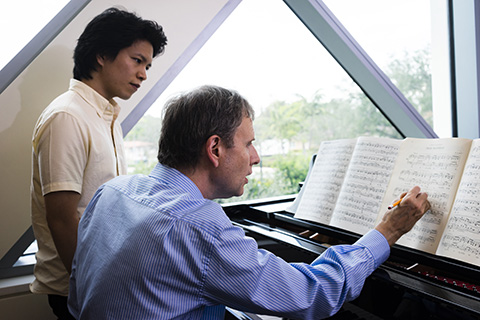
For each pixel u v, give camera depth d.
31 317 1.95
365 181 1.32
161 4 2.17
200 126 0.84
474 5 2.88
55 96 1.98
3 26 1.91
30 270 2.06
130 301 0.74
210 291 0.76
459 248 1.00
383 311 1.14
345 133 3.62
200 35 2.36
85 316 0.80
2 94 1.86
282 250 1.48
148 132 2.66
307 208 1.48
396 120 3.03
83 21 2.00
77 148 1.29
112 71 1.45
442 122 3.25
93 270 0.81
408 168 1.22
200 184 0.89
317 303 0.84
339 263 0.91
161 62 2.22
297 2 2.57
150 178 0.90
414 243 1.11
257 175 3.33
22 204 1.96
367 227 1.24
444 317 1.00
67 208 1.27
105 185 0.97
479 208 1.00
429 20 3.34
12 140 1.91
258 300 0.77
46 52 1.93
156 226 0.76
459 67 3.05
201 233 0.75
